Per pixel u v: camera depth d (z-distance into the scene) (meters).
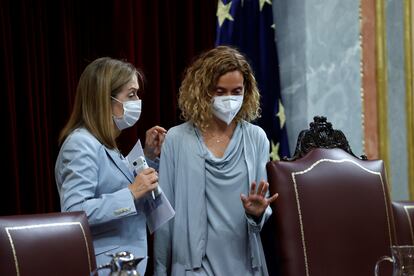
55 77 6.83
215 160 5.25
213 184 5.27
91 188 4.74
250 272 5.26
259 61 7.67
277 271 6.13
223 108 5.21
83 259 4.14
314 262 5.18
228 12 7.65
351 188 5.39
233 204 5.25
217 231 5.21
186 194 5.24
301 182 5.32
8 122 6.47
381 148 7.97
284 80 7.75
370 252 5.29
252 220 5.10
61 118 6.82
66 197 4.70
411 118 8.05
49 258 4.02
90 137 4.87
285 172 5.32
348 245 5.26
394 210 5.48
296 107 7.69
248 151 5.37
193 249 5.16
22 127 6.60
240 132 5.41
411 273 3.69
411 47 8.05
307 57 7.64
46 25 6.79
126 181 4.96
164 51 7.43
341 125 7.81
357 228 5.31
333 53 7.79
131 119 5.07
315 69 7.69
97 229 4.84
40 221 4.09
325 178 5.37
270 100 7.63
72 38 6.92
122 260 3.14
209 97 5.30
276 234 5.27
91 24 7.07
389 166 8.02
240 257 5.23
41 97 6.71
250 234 5.23
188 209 5.20
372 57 7.97
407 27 8.05
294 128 7.70
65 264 4.07
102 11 7.10
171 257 5.41
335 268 5.20
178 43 7.55
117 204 4.67
